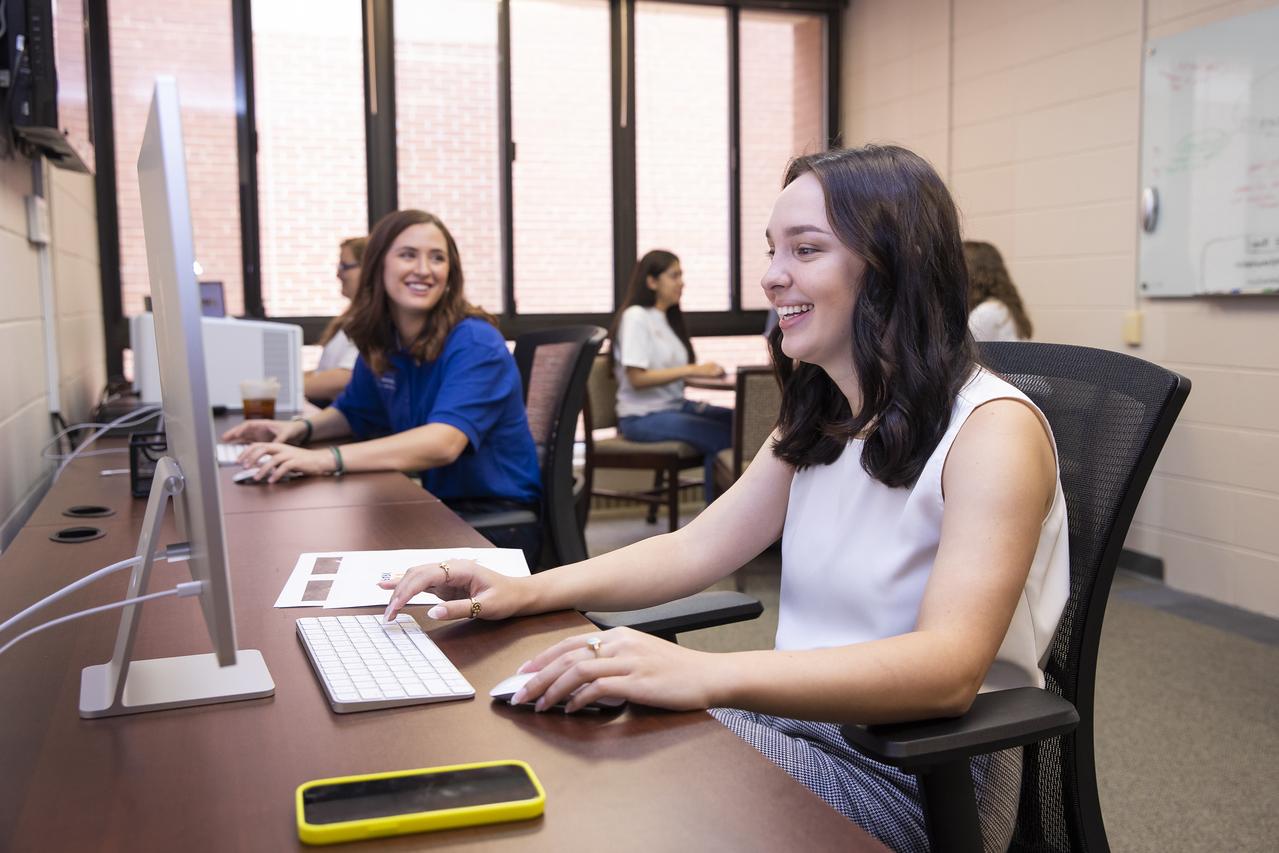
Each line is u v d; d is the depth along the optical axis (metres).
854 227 1.05
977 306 3.91
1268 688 2.78
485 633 1.10
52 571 1.32
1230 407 3.52
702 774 0.76
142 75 4.37
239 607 1.17
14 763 0.77
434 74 4.71
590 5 4.91
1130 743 2.43
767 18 5.26
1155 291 3.74
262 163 4.53
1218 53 3.45
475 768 0.74
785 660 0.89
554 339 2.58
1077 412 1.17
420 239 2.33
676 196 5.14
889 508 1.09
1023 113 4.32
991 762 1.05
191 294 0.64
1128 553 3.98
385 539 1.51
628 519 5.05
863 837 0.67
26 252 2.44
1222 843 1.98
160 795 0.72
